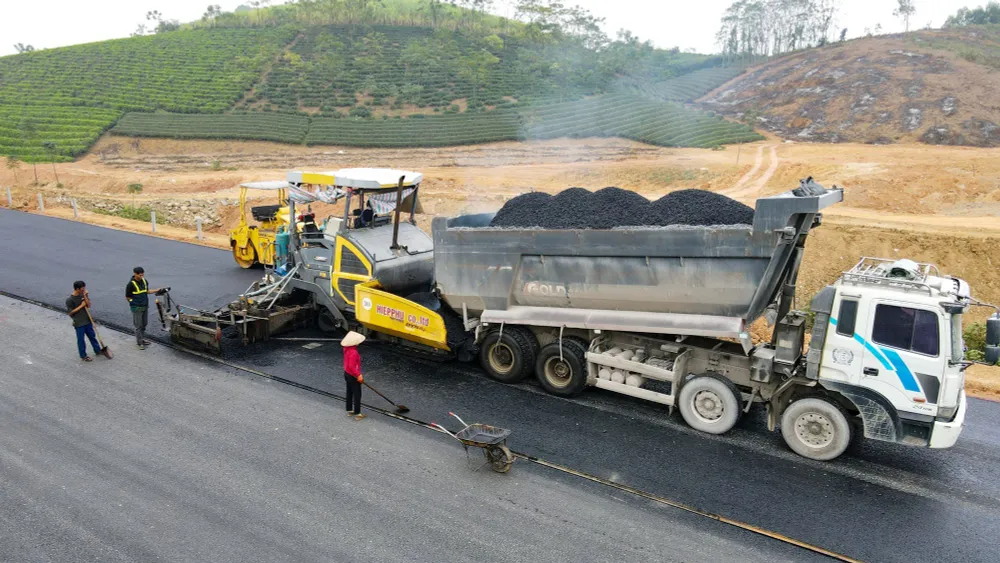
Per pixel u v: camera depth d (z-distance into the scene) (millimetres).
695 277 8430
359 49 85188
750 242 7938
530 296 9797
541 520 6734
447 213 26891
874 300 7566
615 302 9156
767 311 8477
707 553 6254
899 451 8414
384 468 7707
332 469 7652
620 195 9672
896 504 7152
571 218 9516
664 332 8656
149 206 29594
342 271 11531
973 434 8992
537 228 9445
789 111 67625
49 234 22203
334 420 8953
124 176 39500
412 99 66750
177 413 9070
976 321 17469
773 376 8594
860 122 60312
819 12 104375
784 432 8258
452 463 7863
